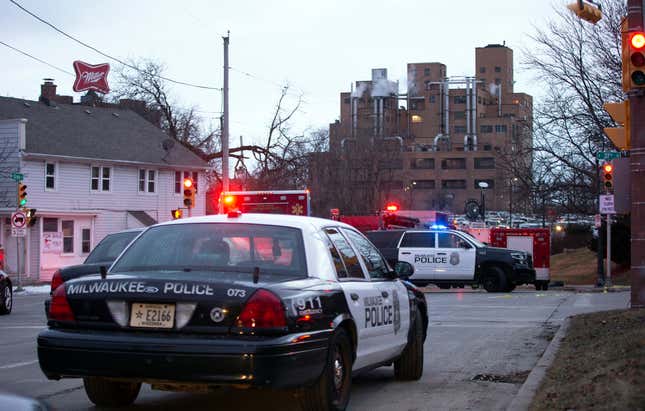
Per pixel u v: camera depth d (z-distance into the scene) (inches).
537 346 534.0
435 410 334.3
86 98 2397.9
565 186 1550.2
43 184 1760.6
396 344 367.2
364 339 324.8
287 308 266.7
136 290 272.1
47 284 1626.5
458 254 1251.2
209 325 264.4
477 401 352.8
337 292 299.7
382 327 345.7
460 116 5462.6
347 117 5900.6
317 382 284.5
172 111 2802.7
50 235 1770.4
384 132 3777.1
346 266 330.3
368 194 3134.8
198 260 298.0
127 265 303.9
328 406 288.0
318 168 2950.3
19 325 727.1
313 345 275.3
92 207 1872.5
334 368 293.7
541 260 1389.0
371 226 1726.1
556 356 428.5
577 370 365.7
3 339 605.0
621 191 577.6
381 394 368.5
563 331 540.7
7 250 1723.7
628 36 529.3
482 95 5482.3
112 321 273.9
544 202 1658.5
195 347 259.8
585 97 1427.2
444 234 1264.8
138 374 265.1
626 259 1619.1
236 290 265.9
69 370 273.9
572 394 315.3
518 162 1817.2
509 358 479.2
